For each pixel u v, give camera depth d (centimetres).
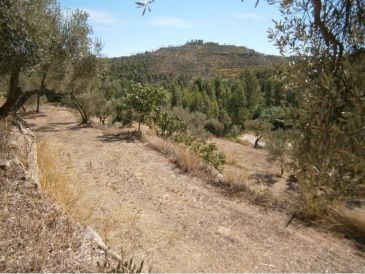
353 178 148
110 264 325
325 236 604
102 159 991
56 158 867
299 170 170
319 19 176
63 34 1216
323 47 183
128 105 1474
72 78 1502
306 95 177
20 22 896
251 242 575
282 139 185
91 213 571
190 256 516
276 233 609
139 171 902
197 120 2947
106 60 1577
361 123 144
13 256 305
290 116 177
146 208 680
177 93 4828
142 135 1357
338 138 153
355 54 169
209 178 880
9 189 436
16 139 665
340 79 162
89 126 1712
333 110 159
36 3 1020
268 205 727
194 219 648
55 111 2497
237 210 700
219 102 4894
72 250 334
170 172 909
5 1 873
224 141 2812
